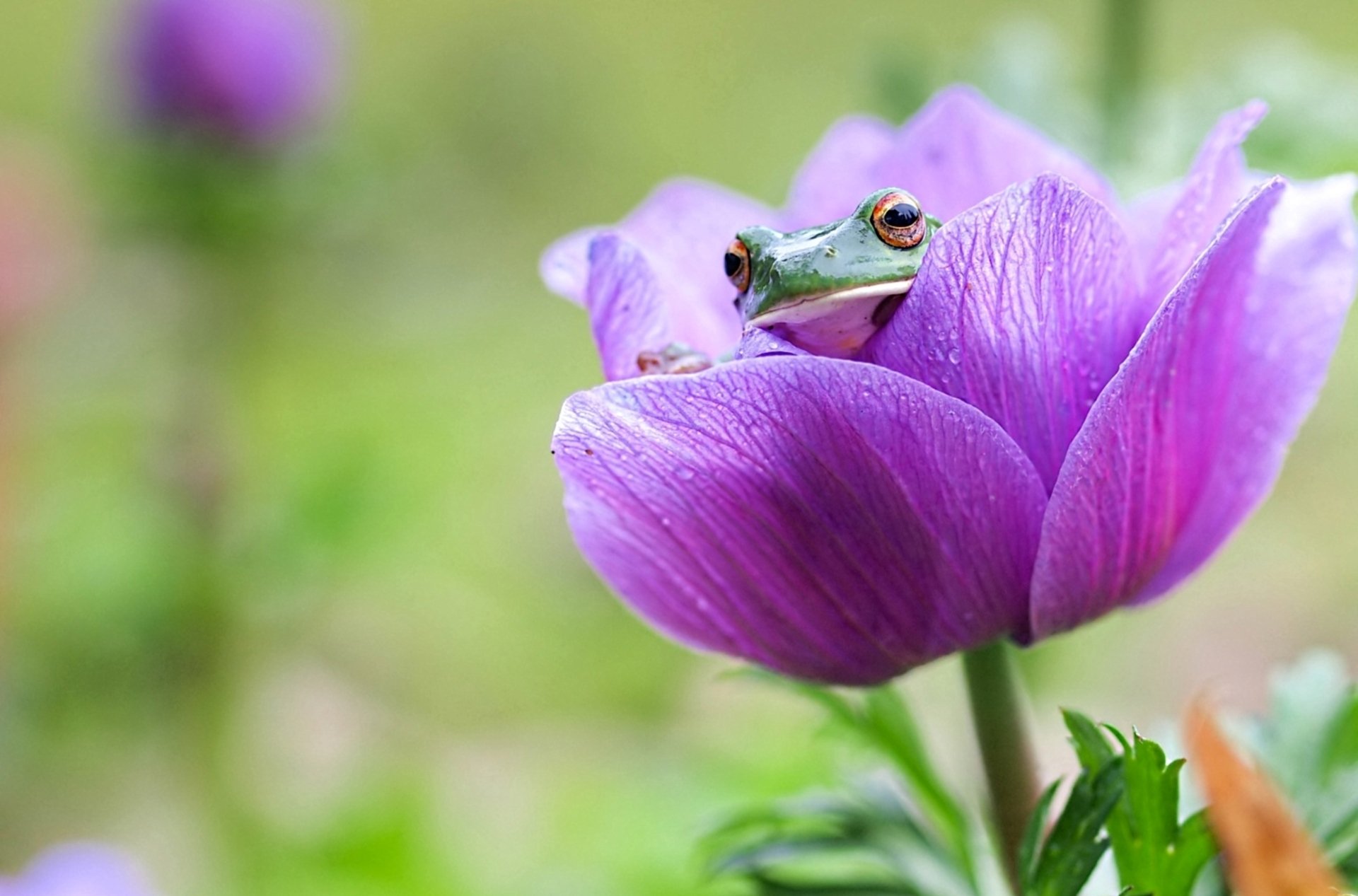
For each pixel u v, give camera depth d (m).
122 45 1.05
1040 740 0.82
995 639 0.58
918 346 0.57
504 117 1.82
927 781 0.61
